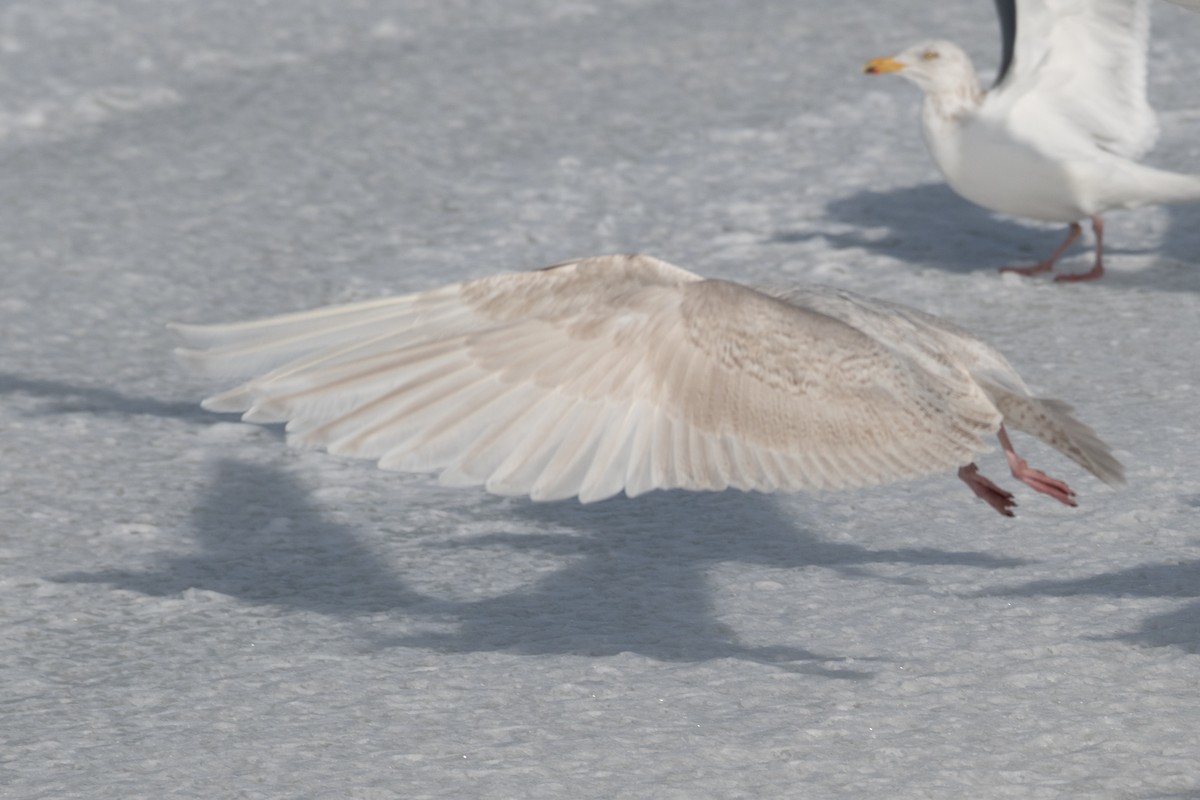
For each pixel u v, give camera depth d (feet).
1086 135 57.41
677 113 85.56
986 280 59.11
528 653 31.42
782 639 31.42
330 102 90.99
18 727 28.84
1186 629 30.48
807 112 83.87
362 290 61.98
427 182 76.33
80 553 38.70
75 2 113.50
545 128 84.43
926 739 26.63
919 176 73.51
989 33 96.17
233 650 32.42
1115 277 58.39
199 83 96.17
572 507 40.57
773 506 39.45
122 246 68.39
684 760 26.30
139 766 27.02
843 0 107.96
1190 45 89.86
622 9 110.42
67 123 88.99
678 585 34.78
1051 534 36.29
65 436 47.34
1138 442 41.50
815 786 25.16
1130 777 24.94
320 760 26.99
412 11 111.55
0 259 66.90
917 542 36.47
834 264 61.52
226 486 43.27
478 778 25.98
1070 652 29.76
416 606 34.53
